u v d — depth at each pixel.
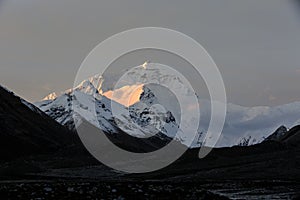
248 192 116.38
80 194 81.19
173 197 85.75
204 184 133.75
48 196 78.56
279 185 134.62
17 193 79.62
